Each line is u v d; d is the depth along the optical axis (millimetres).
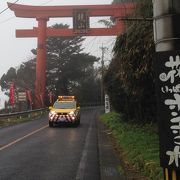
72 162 13844
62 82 91312
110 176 10914
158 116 5016
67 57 91562
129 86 15781
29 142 20344
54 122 31406
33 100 64875
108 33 56344
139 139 16516
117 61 17141
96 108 85625
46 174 11641
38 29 57969
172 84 4957
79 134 24906
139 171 11266
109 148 17312
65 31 58250
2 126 33500
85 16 55750
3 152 16531
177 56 4930
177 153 4934
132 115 26188
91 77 105500
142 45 13531
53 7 56750
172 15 4938
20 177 11203
